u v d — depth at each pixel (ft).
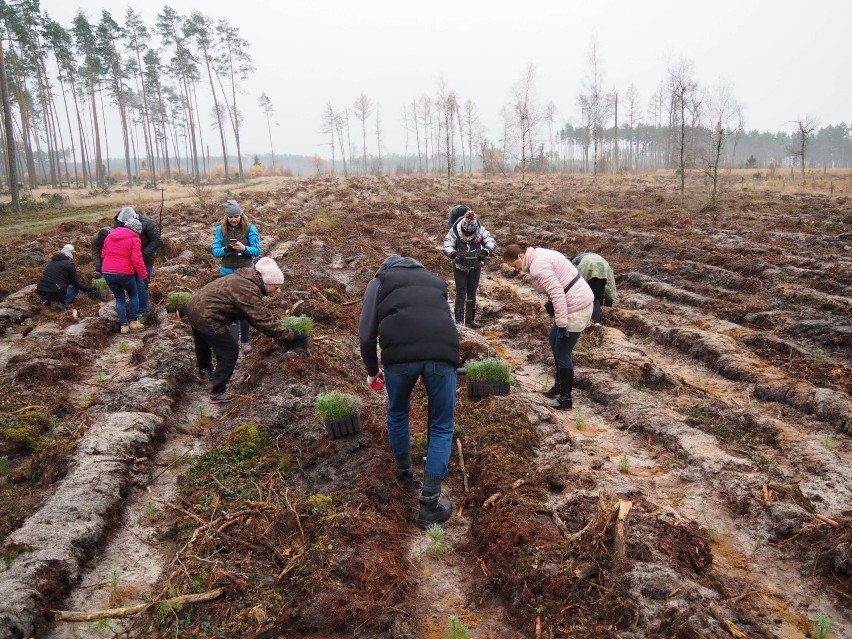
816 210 71.31
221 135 235.81
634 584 11.89
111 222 70.79
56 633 11.76
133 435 18.21
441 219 77.20
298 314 29.66
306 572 12.92
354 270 45.88
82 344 28.02
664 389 23.48
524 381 24.95
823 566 13.17
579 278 20.61
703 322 30.27
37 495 15.92
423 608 12.66
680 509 15.66
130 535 14.82
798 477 16.56
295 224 75.25
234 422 19.76
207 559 13.37
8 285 39.68
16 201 96.32
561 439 18.93
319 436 18.34
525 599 12.17
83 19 209.46
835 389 22.13
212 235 62.49
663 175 176.86
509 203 94.94
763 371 23.59
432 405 14.96
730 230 56.54
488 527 14.24
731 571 13.50
